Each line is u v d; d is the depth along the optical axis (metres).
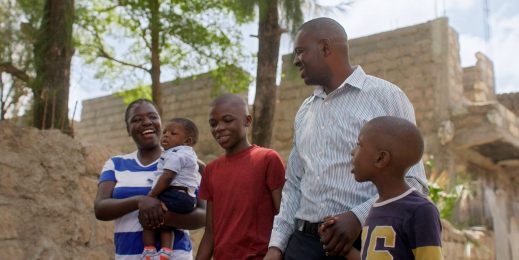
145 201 3.38
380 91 2.78
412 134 2.26
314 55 2.83
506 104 16.42
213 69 12.47
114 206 3.43
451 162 12.15
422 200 2.18
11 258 4.29
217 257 3.19
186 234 3.78
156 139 3.74
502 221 12.29
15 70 5.38
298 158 3.02
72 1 5.98
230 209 3.18
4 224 4.30
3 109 5.27
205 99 14.62
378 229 2.20
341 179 2.70
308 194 2.78
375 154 2.26
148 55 12.95
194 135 4.19
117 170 3.69
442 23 12.71
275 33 7.18
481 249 10.30
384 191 2.27
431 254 2.07
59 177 4.77
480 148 12.76
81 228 4.87
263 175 3.20
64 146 4.87
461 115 12.21
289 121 13.47
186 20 11.60
